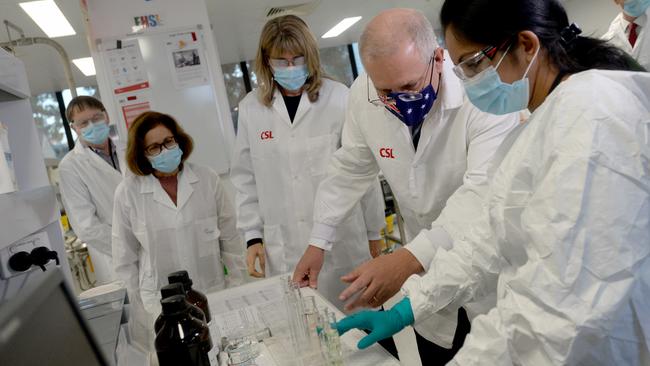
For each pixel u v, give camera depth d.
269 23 1.76
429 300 0.97
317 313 0.92
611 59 0.72
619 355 0.61
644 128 0.60
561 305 0.60
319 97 1.91
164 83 2.71
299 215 1.95
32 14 3.62
